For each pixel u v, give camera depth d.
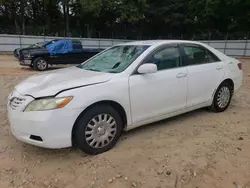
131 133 3.70
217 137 3.57
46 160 2.97
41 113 2.67
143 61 3.42
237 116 4.48
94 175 2.66
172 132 3.74
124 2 30.59
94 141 3.00
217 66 4.39
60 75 3.37
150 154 3.07
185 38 33.38
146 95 3.37
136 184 2.50
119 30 36.38
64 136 2.76
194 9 34.38
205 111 4.75
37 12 34.75
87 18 33.03
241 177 2.61
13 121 2.89
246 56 21.25
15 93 3.02
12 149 3.24
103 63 3.78
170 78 3.62
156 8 37.12
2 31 31.11
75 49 12.23
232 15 29.78
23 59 11.27
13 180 2.59
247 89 6.87
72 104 2.75
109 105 3.13
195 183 2.52
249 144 3.35
